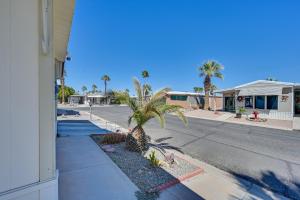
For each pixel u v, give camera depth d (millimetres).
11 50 1655
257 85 19453
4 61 1610
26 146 1764
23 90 1736
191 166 4898
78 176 3871
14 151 1683
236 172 4820
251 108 20062
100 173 4070
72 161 4746
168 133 10172
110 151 5746
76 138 7500
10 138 1655
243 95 20672
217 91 23469
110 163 4695
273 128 13195
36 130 1840
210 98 31484
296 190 3926
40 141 1890
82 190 3322
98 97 51719
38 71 1861
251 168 5152
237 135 10094
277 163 5613
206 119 18141
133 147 5898
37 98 1849
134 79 6348
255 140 8898
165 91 5883
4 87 1611
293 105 17266
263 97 19234
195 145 7594
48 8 1943
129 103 6242
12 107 1663
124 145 6613
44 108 1925
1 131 1598
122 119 16438
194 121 16281
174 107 5871
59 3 3137
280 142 8586
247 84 20328
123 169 4406
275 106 18312
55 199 1995
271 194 3697
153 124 13695
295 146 7828
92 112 23797
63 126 11117
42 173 1904
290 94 17234
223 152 6668
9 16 1643
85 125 11930
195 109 27719
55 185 1991
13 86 1669
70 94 53625
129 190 3432
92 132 9250
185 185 3857
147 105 5891
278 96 17984
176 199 3270
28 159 1780
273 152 6816
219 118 18609
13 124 1672
